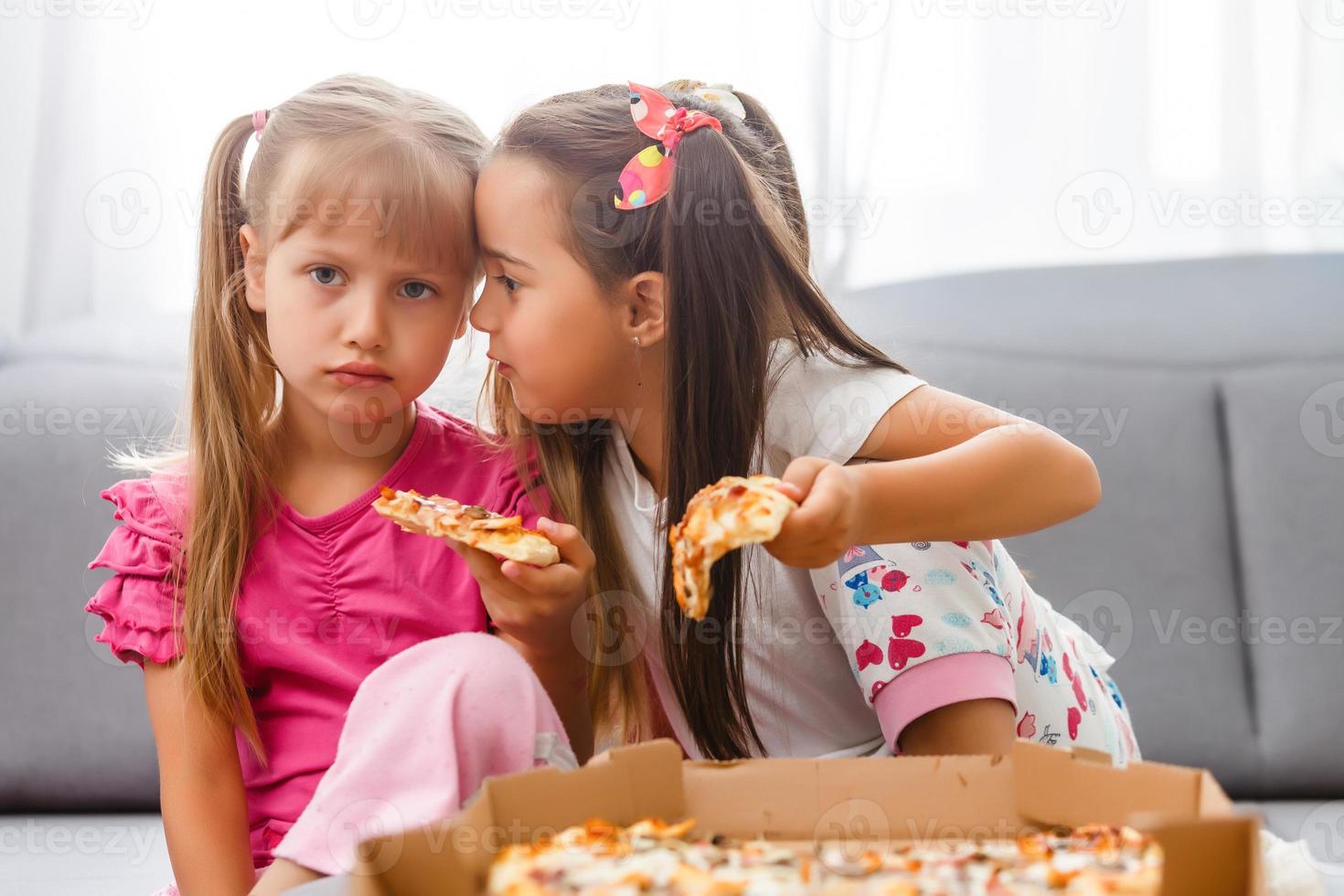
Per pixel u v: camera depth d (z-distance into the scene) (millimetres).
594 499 1169
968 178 1868
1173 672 1507
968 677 1007
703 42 1834
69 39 1802
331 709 1119
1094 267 1787
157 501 1149
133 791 1436
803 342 1097
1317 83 1880
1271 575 1525
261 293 1133
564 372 1081
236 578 1119
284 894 735
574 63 1817
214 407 1137
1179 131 1876
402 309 1087
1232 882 600
